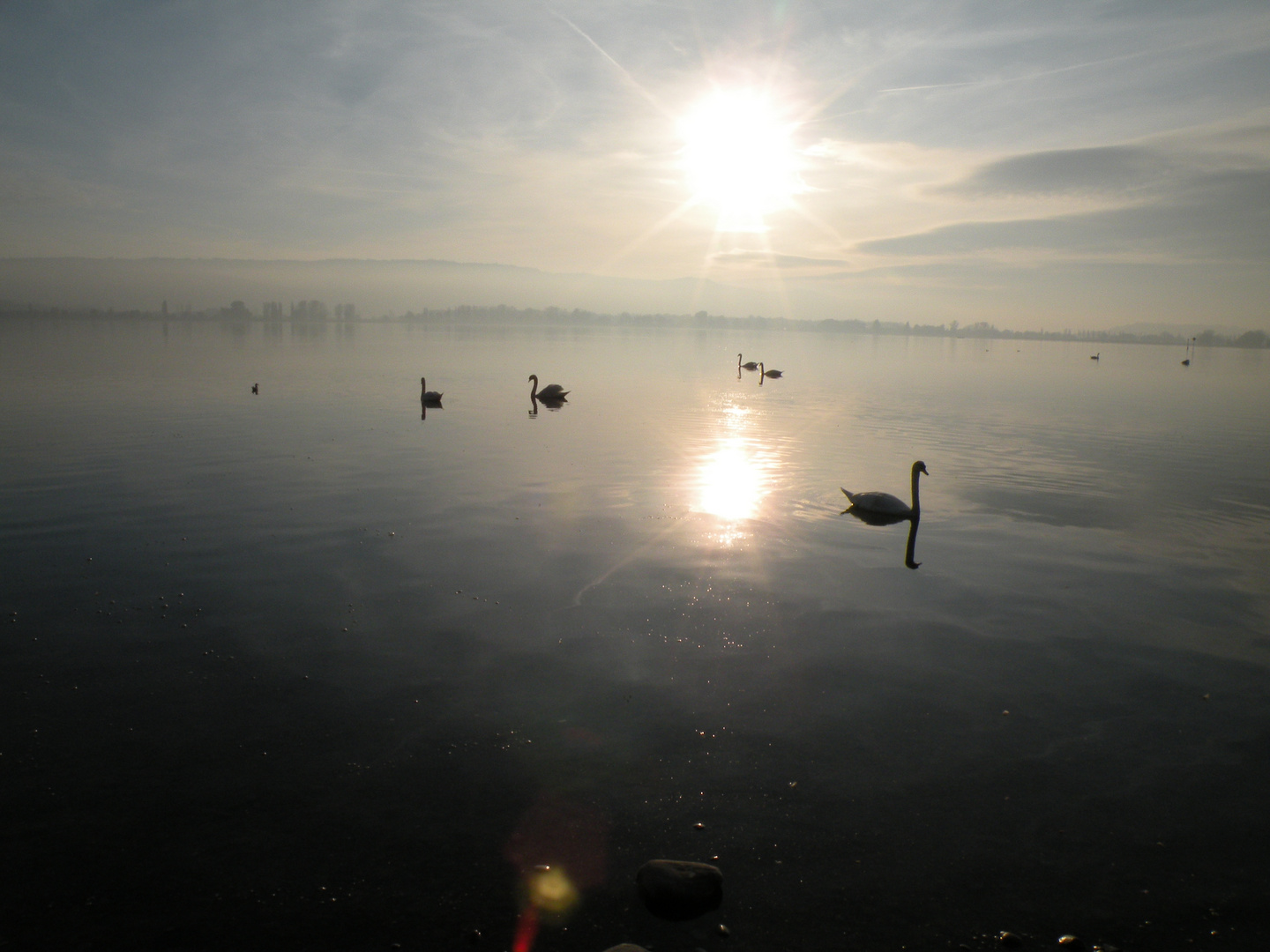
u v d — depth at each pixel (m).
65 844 6.68
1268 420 37.97
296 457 23.45
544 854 6.67
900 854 6.76
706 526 16.52
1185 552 15.34
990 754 8.23
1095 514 18.33
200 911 6.00
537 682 9.56
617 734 8.47
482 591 12.48
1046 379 66.94
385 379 51.94
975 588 13.09
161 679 9.48
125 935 5.75
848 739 8.47
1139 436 31.52
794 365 82.88
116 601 11.80
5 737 8.20
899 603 12.36
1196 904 6.22
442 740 8.30
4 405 34.56
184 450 24.27
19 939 5.69
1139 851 6.82
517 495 18.89
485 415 34.72
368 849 6.69
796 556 14.61
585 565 13.80
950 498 19.80
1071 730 8.72
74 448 24.27
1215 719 8.97
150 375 51.16
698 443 27.67
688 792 7.51
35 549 14.19
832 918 6.05
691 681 9.68
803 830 7.02
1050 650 10.74
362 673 9.71
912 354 118.75
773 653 10.48
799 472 22.56
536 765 7.90
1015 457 26.06
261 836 6.83
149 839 6.75
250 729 8.44
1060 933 5.93
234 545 14.59
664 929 5.92
